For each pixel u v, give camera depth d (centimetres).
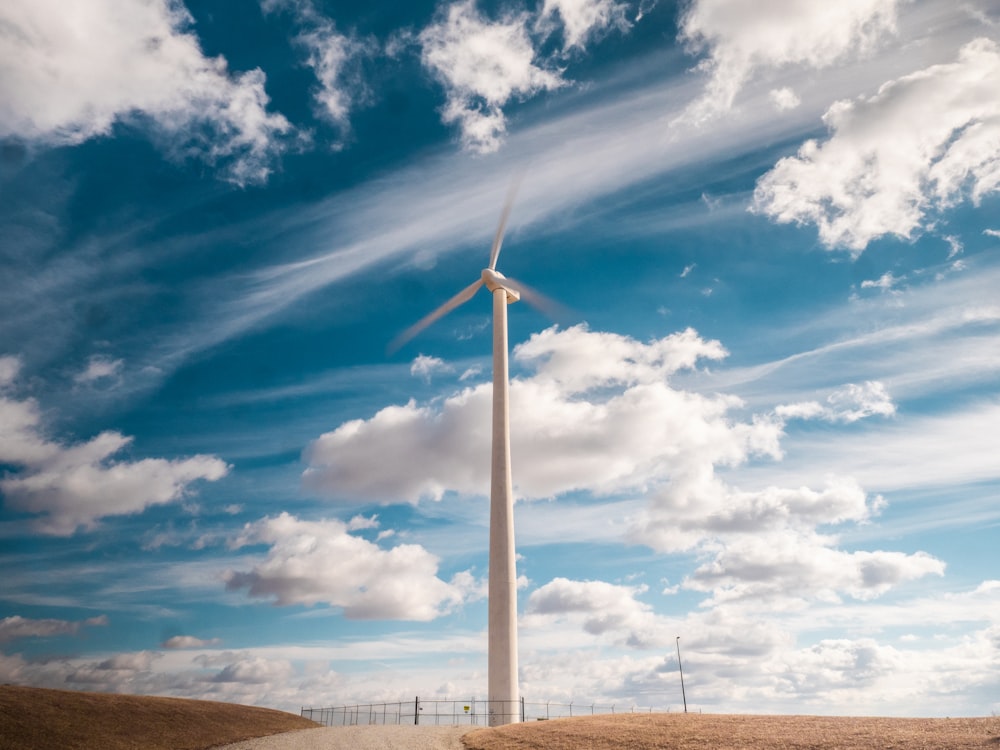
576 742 4303
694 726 4491
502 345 8631
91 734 4878
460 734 5291
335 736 5288
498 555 7762
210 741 5353
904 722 4131
